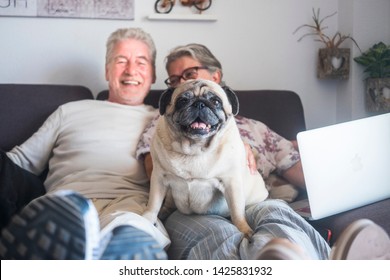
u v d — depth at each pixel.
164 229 1.11
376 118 1.15
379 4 2.02
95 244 0.62
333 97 2.18
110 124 1.45
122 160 1.37
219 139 1.06
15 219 0.63
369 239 0.71
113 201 1.22
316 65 2.13
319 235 0.98
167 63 1.60
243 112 1.69
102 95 1.70
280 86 2.11
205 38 2.00
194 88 1.04
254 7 2.04
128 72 1.51
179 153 1.07
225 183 1.09
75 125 1.47
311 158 1.06
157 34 1.95
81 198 0.63
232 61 2.04
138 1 1.92
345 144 1.10
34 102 1.59
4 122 1.54
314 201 1.07
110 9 1.89
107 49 1.59
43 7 1.83
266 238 0.90
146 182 1.38
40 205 0.62
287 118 1.73
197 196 1.12
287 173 1.48
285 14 2.07
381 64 1.89
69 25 1.88
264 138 1.52
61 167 1.39
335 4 2.12
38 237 0.60
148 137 1.38
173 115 1.04
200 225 1.04
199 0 1.94
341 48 2.01
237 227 1.04
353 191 1.11
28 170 1.46
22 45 1.86
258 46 2.06
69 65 1.90
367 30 2.02
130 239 0.71
